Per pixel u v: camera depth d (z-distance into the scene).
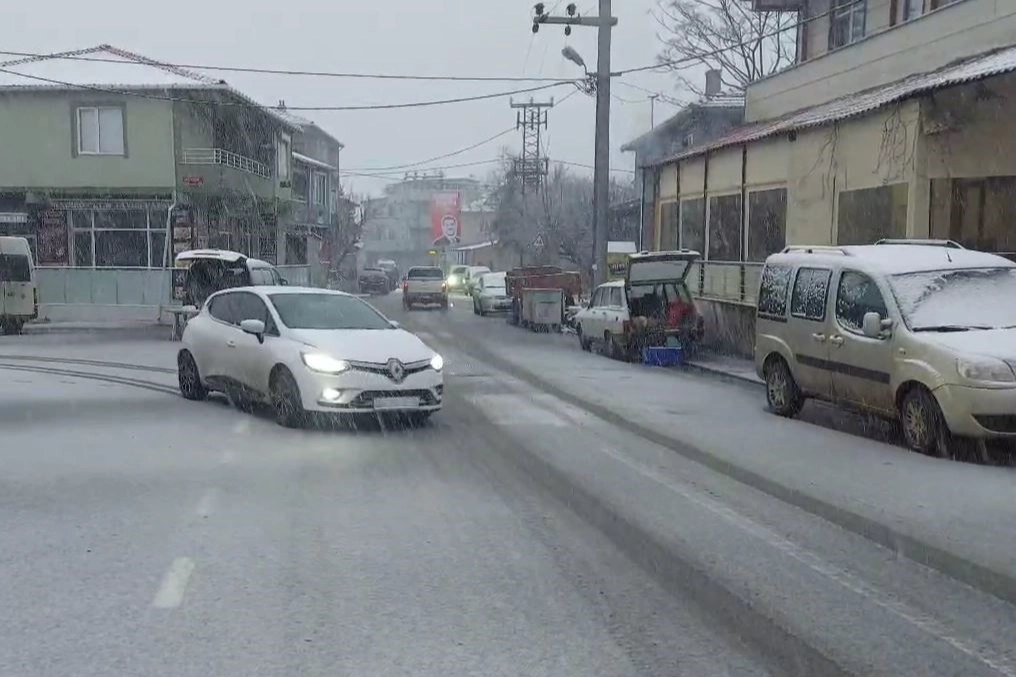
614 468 9.43
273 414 12.44
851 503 7.96
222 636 5.06
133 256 33.62
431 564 6.32
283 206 43.75
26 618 5.30
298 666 4.69
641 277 21.48
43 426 11.52
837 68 23.48
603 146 27.97
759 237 23.42
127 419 12.05
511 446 10.53
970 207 16.73
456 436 11.09
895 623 5.35
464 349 23.22
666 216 29.81
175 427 11.46
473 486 8.58
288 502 7.91
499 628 5.21
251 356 12.00
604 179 27.98
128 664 4.70
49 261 33.25
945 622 5.37
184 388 13.93
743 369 18.97
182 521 7.30
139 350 21.91
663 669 4.70
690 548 6.75
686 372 19.27
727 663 4.77
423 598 5.67
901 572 6.25
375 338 11.62
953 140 16.08
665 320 21.03
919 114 16.03
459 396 14.54
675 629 5.22
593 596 5.74
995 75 13.55
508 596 5.72
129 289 31.11
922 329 10.38
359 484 8.59
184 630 5.14
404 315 39.31
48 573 6.06
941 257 11.43
